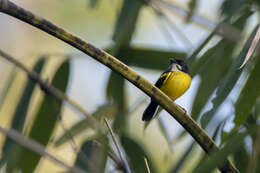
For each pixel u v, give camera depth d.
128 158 8.66
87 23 17.03
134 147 9.20
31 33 17.14
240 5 8.84
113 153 7.36
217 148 6.30
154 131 13.50
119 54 10.58
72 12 17.34
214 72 8.93
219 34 8.73
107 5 17.02
